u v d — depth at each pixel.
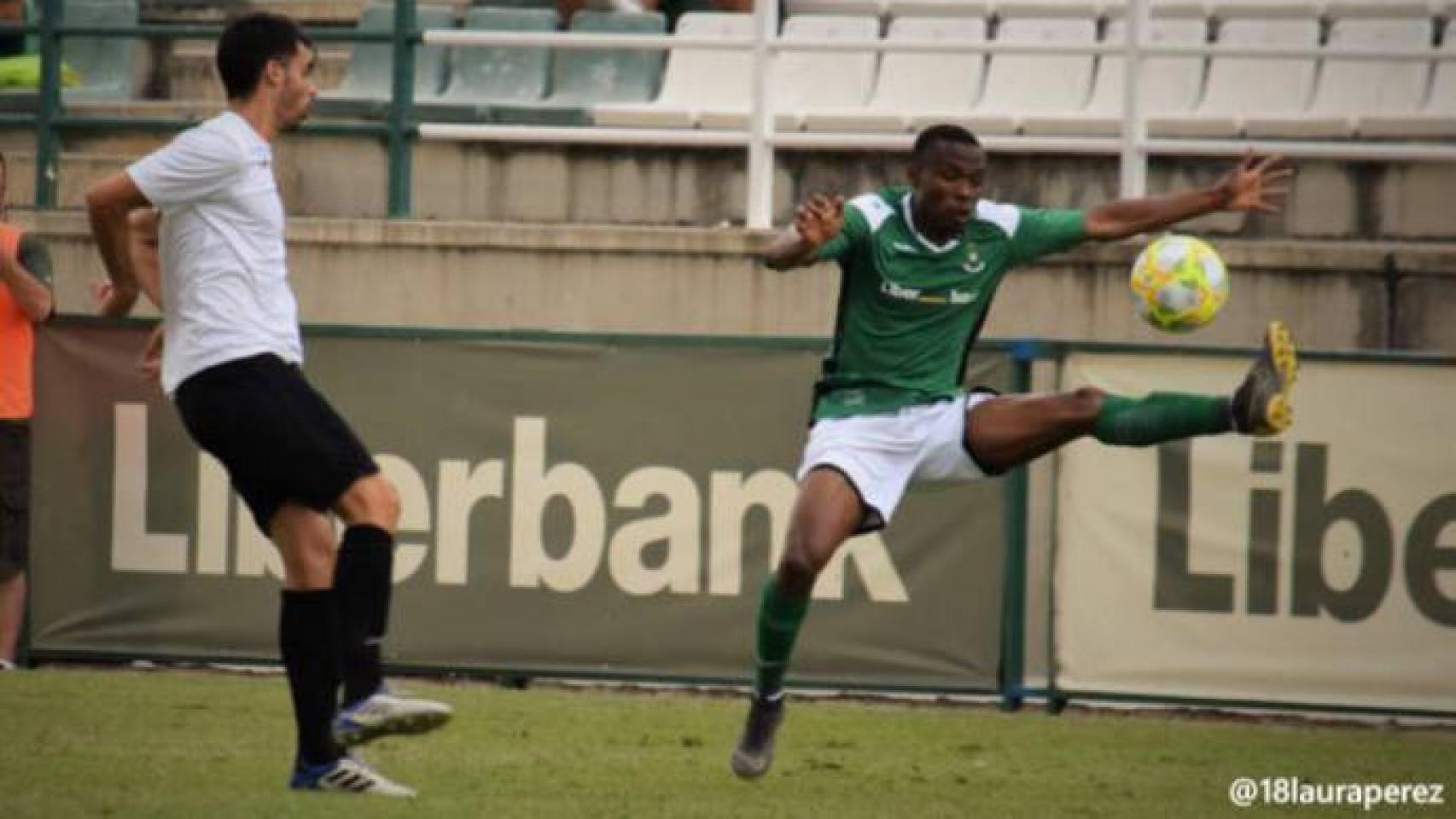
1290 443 41.12
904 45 48.25
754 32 49.94
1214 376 41.41
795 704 42.53
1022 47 47.94
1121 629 41.69
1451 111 54.69
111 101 60.25
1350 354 40.94
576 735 37.38
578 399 42.91
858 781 33.34
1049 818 30.61
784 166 53.12
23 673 43.34
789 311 46.72
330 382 43.50
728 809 30.56
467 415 43.16
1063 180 52.38
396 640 43.34
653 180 52.91
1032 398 31.42
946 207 30.86
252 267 29.47
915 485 32.22
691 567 42.66
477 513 43.19
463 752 35.22
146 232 32.44
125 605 44.12
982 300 31.72
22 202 56.09
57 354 44.25
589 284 47.53
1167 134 53.53
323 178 53.94
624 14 58.22
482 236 47.94
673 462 42.69
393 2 61.41
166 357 29.83
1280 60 52.75
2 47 63.97
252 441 29.31
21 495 44.41
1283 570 41.22
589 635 42.94
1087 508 41.72
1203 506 41.38
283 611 30.33
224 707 39.22
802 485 31.20
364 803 29.69
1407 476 40.91
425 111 56.00
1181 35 56.31
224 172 29.27
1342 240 50.91
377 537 29.69
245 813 28.78
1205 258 33.00
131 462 44.06
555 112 55.53
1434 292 45.47
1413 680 40.91
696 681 42.69
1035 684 42.22
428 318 48.22
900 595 42.16
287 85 29.95
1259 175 31.88
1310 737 39.69
